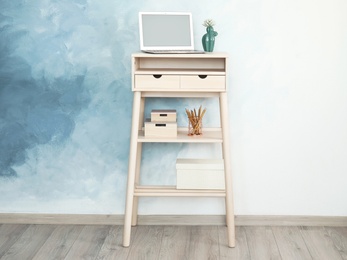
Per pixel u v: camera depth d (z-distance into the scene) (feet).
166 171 10.17
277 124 9.95
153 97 9.96
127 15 9.76
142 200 10.22
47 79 10.00
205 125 9.98
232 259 8.80
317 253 9.03
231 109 9.93
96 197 10.27
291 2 9.61
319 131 9.96
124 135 10.09
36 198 10.32
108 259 8.79
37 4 9.80
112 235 9.77
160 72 8.83
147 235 9.74
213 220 10.21
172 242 9.45
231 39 9.73
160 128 9.18
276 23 9.66
